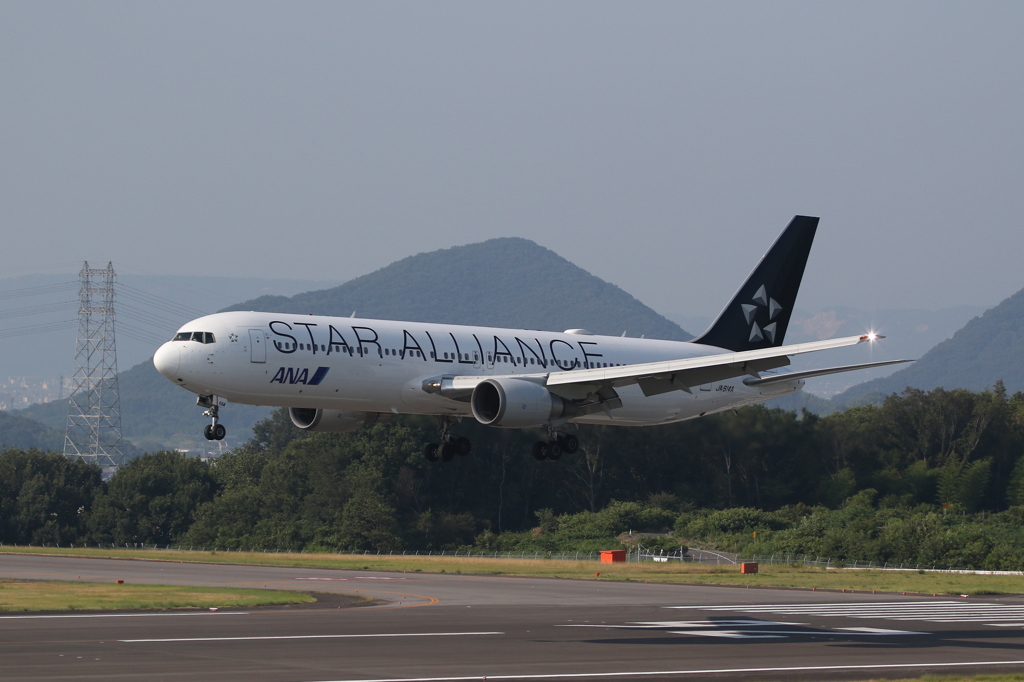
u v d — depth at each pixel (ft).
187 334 542.57
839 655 333.62
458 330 626.64
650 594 566.77
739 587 640.99
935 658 336.29
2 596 477.77
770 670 296.92
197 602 457.68
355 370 570.46
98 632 346.95
